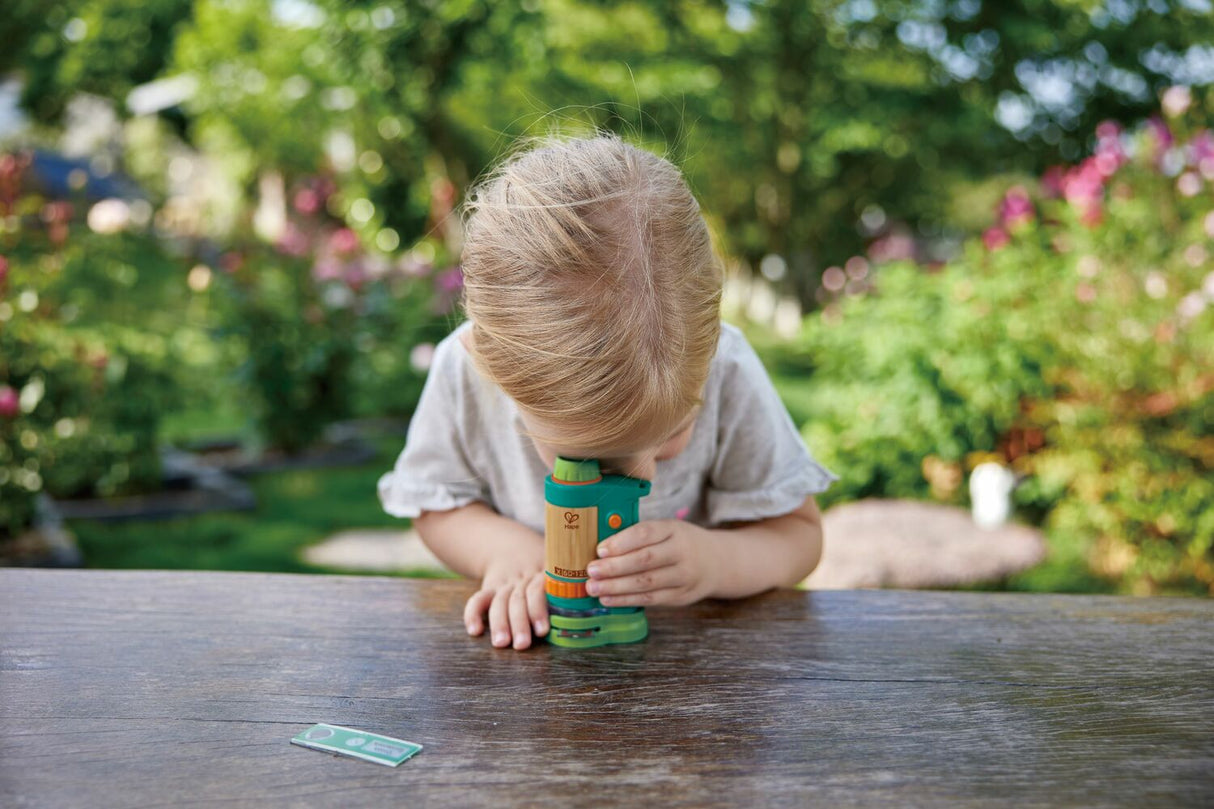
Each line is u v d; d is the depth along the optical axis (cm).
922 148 1012
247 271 492
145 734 74
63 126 1616
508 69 832
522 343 79
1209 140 362
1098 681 83
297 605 100
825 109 998
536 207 82
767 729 74
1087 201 364
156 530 372
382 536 367
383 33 781
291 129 926
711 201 1123
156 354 432
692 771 68
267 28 893
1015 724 75
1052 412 347
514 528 117
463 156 895
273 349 484
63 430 349
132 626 94
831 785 66
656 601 94
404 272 552
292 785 67
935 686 82
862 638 93
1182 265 341
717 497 124
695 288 84
